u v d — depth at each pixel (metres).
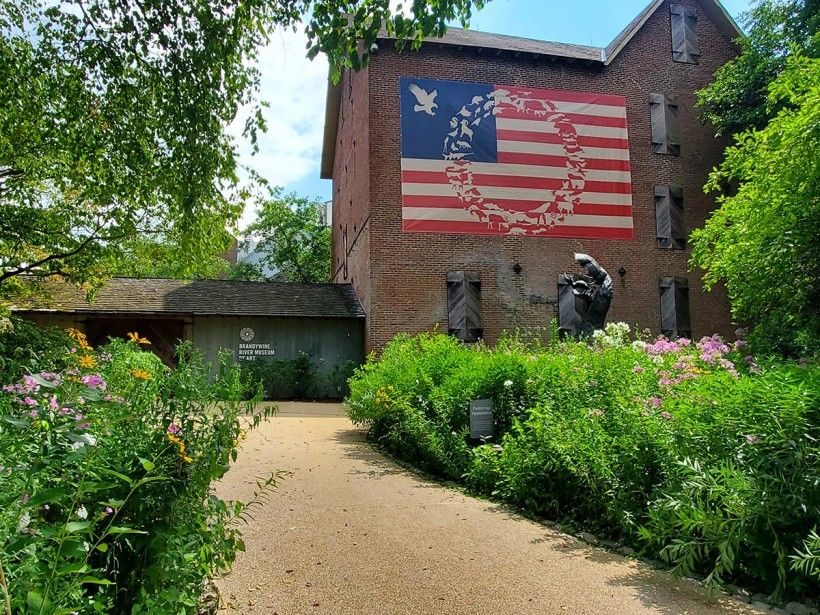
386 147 17.25
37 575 1.85
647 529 4.45
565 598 3.65
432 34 5.15
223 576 3.91
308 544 4.63
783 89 7.68
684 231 18.98
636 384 5.74
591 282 11.92
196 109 8.23
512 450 6.00
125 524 2.53
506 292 17.41
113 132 8.90
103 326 18.31
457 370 8.43
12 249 11.02
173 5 7.51
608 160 18.61
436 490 6.62
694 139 19.48
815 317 7.55
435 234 17.22
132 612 2.31
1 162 9.92
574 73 18.72
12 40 8.34
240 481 6.77
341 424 12.52
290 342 18.89
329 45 5.28
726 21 20.05
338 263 25.69
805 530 3.68
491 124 17.88
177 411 2.92
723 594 3.72
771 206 7.06
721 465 3.99
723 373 5.03
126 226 10.46
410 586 3.81
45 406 2.50
